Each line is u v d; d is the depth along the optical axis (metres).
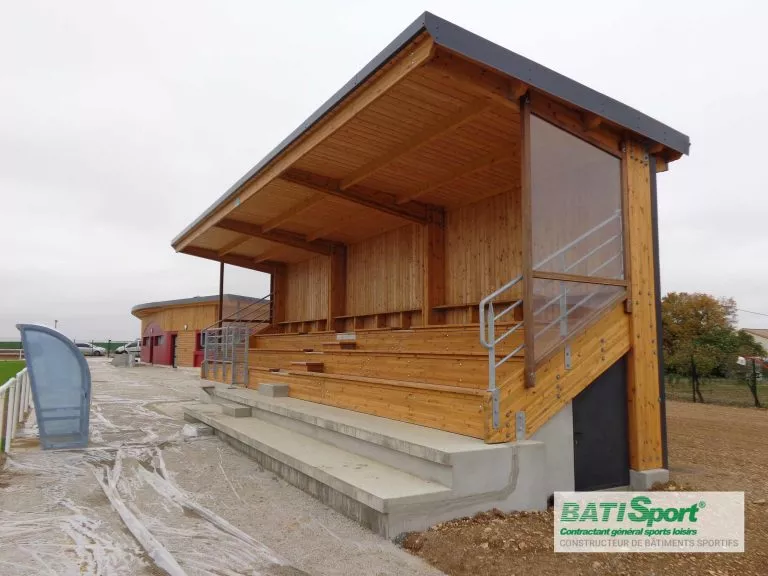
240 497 5.11
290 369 10.23
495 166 7.41
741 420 11.26
